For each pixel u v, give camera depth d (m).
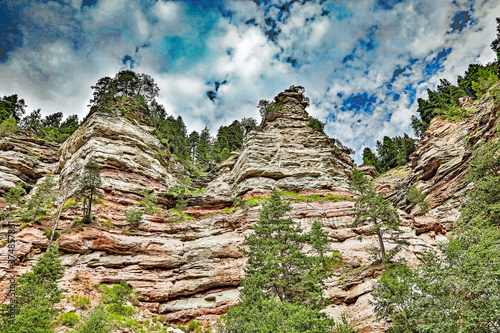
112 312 29.44
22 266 33.50
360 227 42.50
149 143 64.94
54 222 40.34
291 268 31.34
